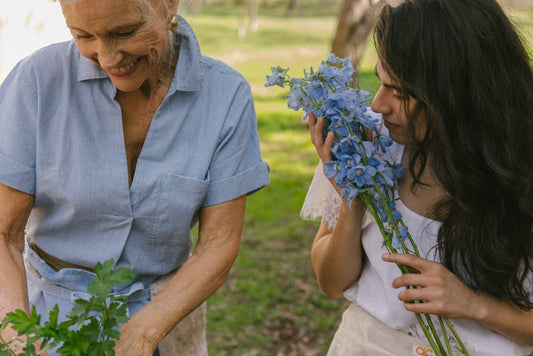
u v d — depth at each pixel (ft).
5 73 8.94
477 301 4.44
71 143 4.47
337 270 5.23
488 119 4.20
